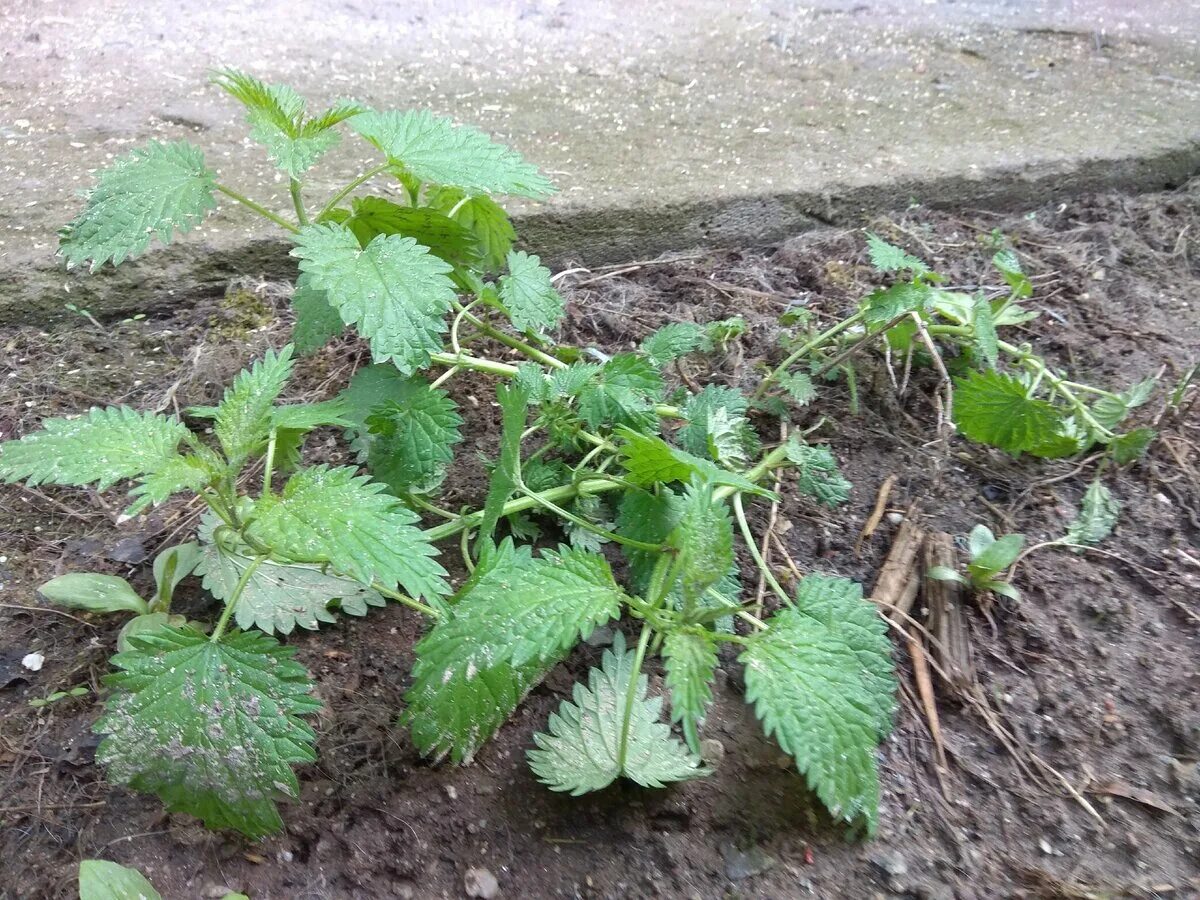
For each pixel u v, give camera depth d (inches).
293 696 8.4
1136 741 10.2
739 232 18.1
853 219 18.7
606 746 9.4
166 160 11.0
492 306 14.4
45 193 16.9
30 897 8.5
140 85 21.6
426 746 8.7
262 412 9.4
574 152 19.6
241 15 26.0
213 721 8.2
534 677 9.3
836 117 21.9
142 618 10.1
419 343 9.7
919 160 19.5
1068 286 17.0
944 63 25.6
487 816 9.3
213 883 8.7
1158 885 9.0
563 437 11.9
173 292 15.5
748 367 14.8
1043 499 13.0
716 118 21.7
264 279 16.1
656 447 9.8
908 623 11.2
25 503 12.0
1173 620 11.5
